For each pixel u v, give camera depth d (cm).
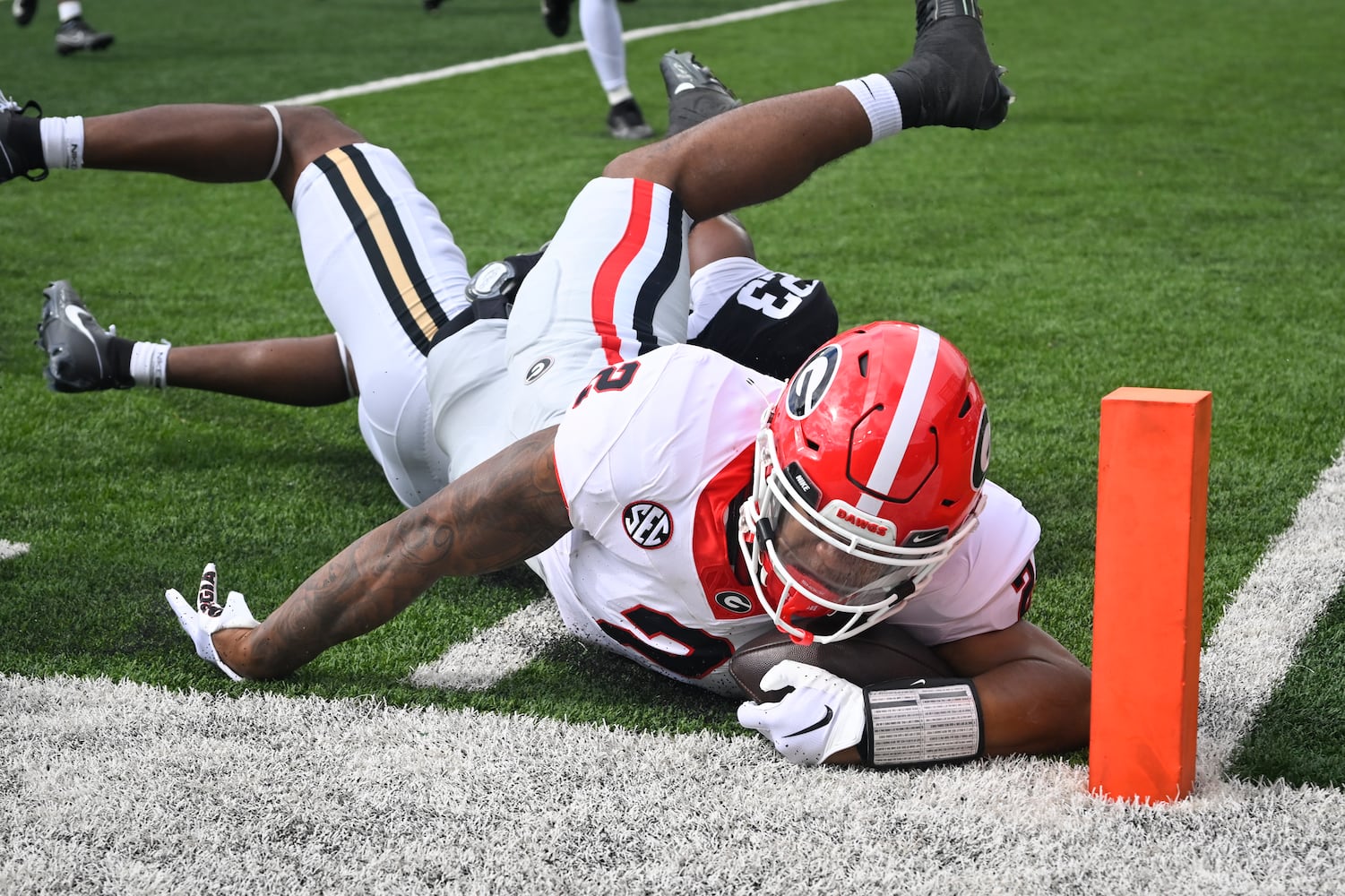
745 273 548
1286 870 327
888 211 1126
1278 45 1975
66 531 567
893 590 346
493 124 1466
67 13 1798
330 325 846
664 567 373
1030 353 773
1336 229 1038
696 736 400
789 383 346
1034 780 367
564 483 368
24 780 380
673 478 360
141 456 653
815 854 340
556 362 427
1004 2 2466
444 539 386
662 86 1684
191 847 350
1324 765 374
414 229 554
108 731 407
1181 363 748
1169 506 332
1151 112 1507
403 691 433
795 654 383
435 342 518
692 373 367
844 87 487
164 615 493
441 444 511
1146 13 2330
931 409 323
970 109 501
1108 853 335
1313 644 448
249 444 671
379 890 332
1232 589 490
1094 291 891
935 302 877
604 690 436
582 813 361
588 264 449
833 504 325
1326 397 688
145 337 822
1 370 768
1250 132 1399
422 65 1831
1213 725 397
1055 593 493
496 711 418
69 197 1198
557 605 471
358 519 582
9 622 487
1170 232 1040
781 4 2453
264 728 408
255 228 1099
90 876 338
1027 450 633
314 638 418
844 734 370
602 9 1358
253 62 1822
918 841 344
